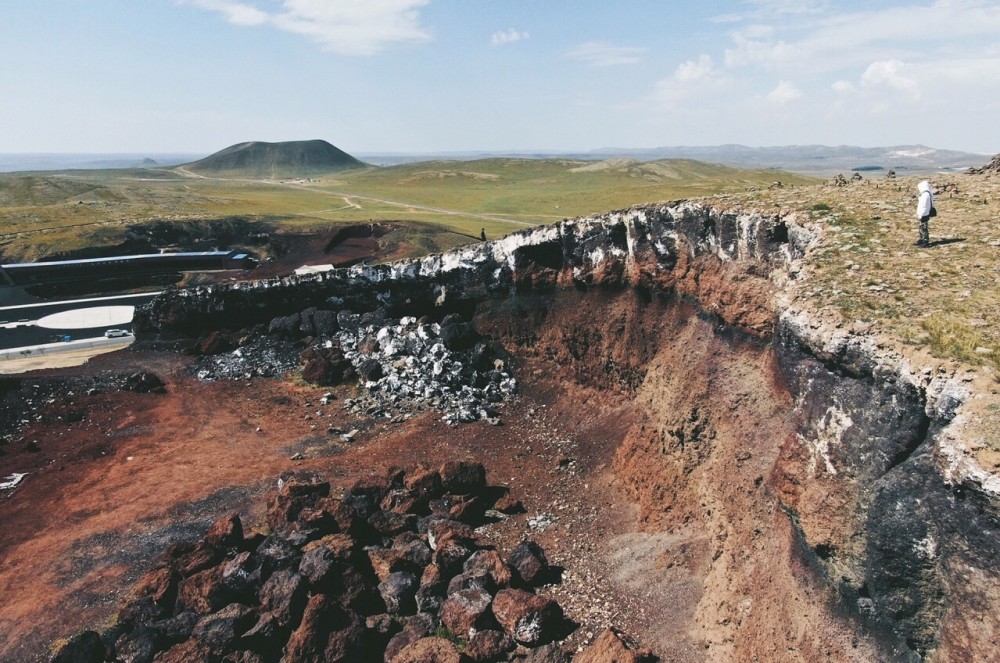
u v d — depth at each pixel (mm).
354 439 48531
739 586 25375
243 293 69000
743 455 29203
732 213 37094
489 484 41438
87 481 42969
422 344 59281
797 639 20766
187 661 25094
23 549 35812
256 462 45250
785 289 27766
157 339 69250
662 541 31891
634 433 39594
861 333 21406
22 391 54562
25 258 97688
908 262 25875
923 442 18719
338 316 67438
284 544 30703
